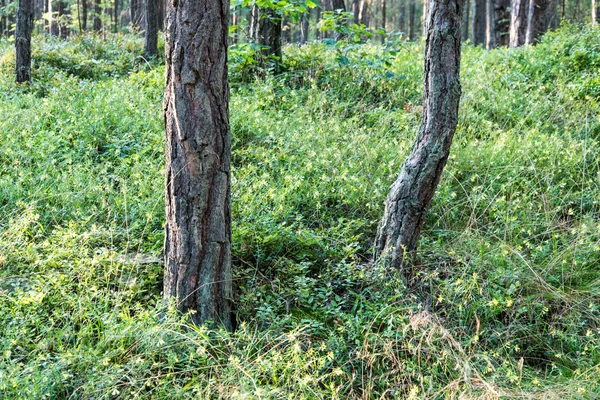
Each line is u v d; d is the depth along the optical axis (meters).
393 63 9.75
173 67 3.62
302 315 4.28
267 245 4.84
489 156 6.36
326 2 22.00
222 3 3.63
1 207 4.98
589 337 4.13
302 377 3.48
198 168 3.72
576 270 4.82
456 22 4.27
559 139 6.75
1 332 3.63
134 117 6.75
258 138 6.62
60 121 6.46
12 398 3.11
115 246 4.70
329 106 7.86
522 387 3.64
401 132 7.10
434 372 3.68
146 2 11.28
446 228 5.38
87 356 3.40
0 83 9.10
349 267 4.56
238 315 4.19
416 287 4.54
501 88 8.70
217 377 3.47
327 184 5.71
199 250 3.84
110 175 5.54
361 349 3.79
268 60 9.05
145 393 3.37
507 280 4.59
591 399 3.48
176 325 3.72
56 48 11.42
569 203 5.67
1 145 6.00
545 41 10.66
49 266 4.27
